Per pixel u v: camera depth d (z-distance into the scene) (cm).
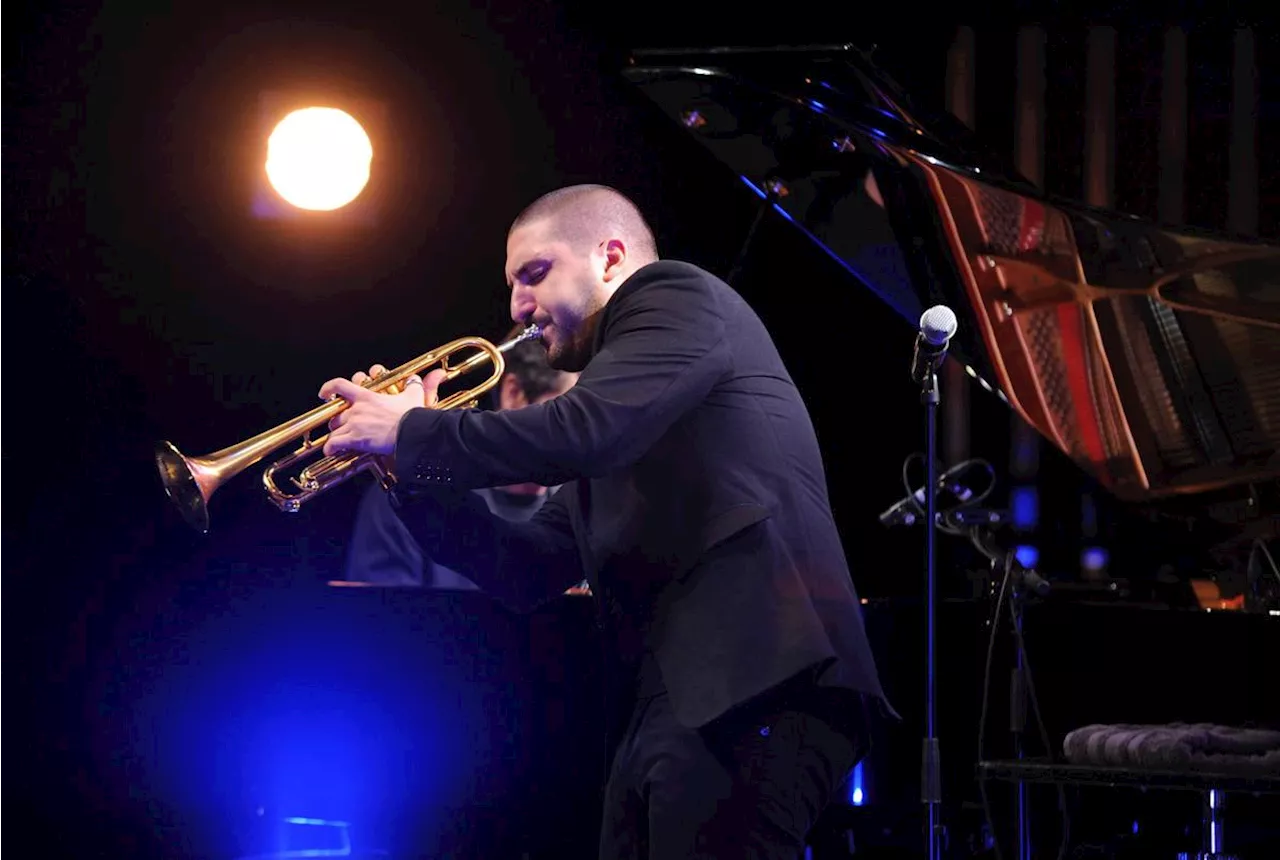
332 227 1605
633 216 692
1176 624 1034
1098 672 1047
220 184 1576
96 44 1539
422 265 1614
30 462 1579
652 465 619
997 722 1057
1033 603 1059
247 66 1565
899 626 1074
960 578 1347
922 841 1067
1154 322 919
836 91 898
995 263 912
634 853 610
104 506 1592
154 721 1578
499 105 1594
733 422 619
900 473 1524
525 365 1270
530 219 686
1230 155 1514
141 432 1598
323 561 1620
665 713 597
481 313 1616
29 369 1570
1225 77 1524
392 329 1617
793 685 588
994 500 1513
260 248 1599
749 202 1554
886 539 1509
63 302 1570
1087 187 1536
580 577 719
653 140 1578
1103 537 1463
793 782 585
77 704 1573
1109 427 1022
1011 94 1557
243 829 1312
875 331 1534
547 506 725
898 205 909
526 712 1152
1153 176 1538
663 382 600
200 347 1600
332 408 732
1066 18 1542
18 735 1559
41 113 1534
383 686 1215
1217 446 998
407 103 1593
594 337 650
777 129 903
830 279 1540
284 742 1248
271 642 1260
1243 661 1014
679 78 888
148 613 1594
